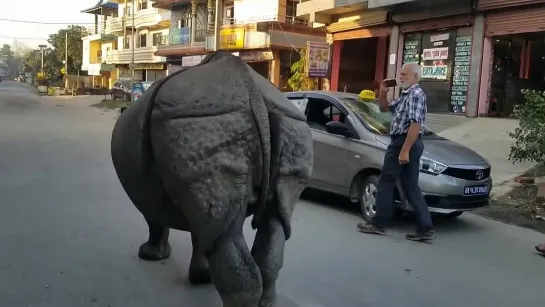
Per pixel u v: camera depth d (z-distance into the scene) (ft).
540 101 30.01
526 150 30.42
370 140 23.62
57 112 89.97
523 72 53.31
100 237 18.47
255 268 9.31
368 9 62.28
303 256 17.69
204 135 9.18
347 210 25.43
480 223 24.52
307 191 29.27
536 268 18.21
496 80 51.49
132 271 15.28
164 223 12.50
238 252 9.27
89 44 196.65
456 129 47.62
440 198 21.81
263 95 9.93
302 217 23.47
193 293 13.88
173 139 9.43
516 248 20.62
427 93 56.44
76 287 13.98
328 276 15.87
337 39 69.82
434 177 21.86
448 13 52.37
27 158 35.68
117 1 177.17
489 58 50.19
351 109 25.29
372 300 14.26
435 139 24.94
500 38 50.90
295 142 9.94
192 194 9.25
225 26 99.76
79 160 35.76
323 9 66.39
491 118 49.34
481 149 40.14
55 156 37.14
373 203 22.86
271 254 10.00
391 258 18.15
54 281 14.30
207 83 9.70
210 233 9.32
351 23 65.87
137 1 159.53
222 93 9.47
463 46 52.19
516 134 30.91
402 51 59.41
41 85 221.66
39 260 15.84
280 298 13.91
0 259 15.72
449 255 19.07
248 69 9.93
